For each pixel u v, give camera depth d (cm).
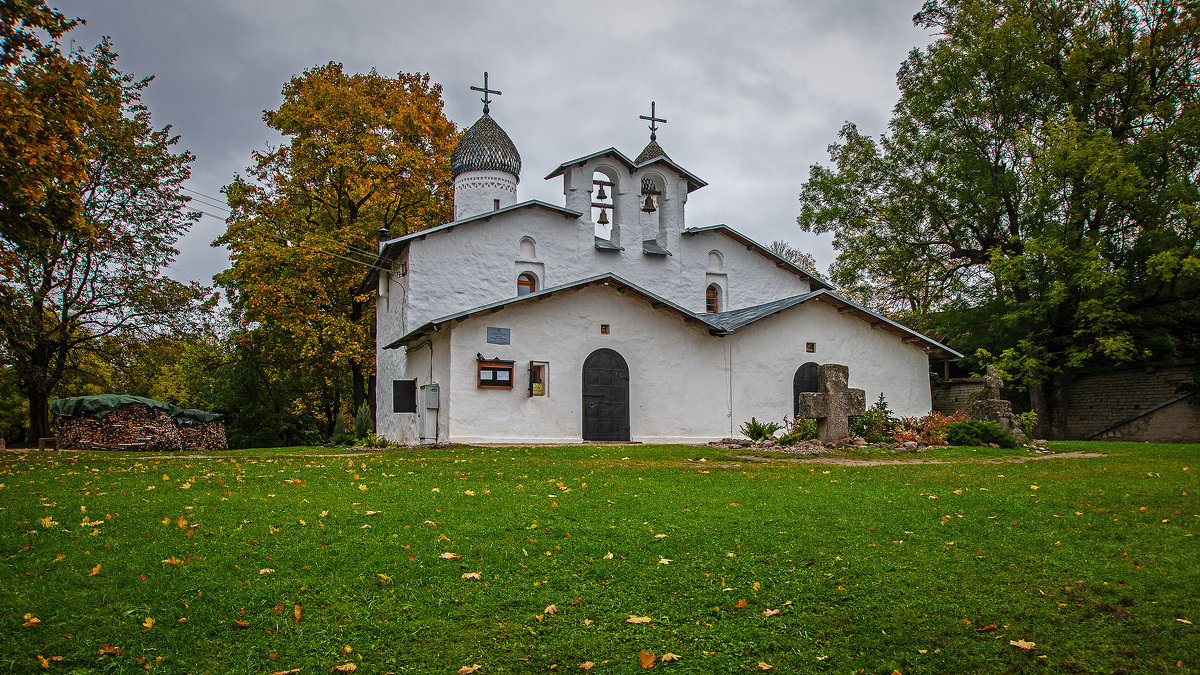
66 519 847
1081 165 2922
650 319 2294
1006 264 3056
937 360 4019
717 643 545
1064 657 525
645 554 736
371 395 3188
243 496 1009
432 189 3444
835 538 802
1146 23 3139
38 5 1378
